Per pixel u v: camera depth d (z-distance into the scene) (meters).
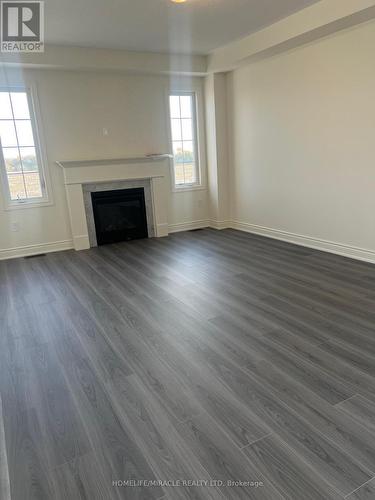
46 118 5.16
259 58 4.97
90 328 2.97
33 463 1.67
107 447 1.74
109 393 2.14
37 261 5.01
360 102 3.95
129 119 5.71
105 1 3.43
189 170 6.45
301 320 2.90
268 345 2.56
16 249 5.29
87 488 1.53
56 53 4.73
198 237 5.95
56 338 2.84
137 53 5.21
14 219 5.20
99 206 5.68
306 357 2.39
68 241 5.61
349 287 3.51
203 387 2.14
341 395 2.02
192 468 1.60
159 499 1.46
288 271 4.06
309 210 4.88
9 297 3.74
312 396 2.02
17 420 1.96
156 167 5.93
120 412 1.97
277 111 5.07
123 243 5.82
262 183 5.61
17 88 4.95
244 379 2.20
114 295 3.65
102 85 5.43
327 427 1.79
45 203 5.34
